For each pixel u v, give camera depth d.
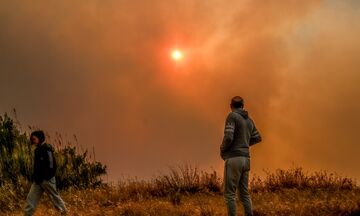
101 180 18.05
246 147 9.62
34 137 11.55
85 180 17.91
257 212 10.85
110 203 14.25
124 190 15.62
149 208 12.23
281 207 11.07
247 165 9.62
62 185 17.69
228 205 9.52
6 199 15.05
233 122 9.54
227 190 9.56
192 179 15.97
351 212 10.37
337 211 10.45
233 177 9.52
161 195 15.48
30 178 16.78
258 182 15.52
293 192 14.10
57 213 12.12
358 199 11.55
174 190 15.61
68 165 17.86
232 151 9.55
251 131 9.80
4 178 16.59
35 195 11.60
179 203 13.11
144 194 15.31
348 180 14.81
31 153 17.17
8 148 17.45
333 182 14.91
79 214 12.30
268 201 12.62
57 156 17.95
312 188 14.73
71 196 15.44
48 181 11.55
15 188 16.16
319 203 10.98
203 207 11.66
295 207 10.98
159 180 15.98
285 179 15.35
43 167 11.50
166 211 11.77
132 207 12.40
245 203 9.77
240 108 9.77
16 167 16.89
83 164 18.23
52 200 11.70
